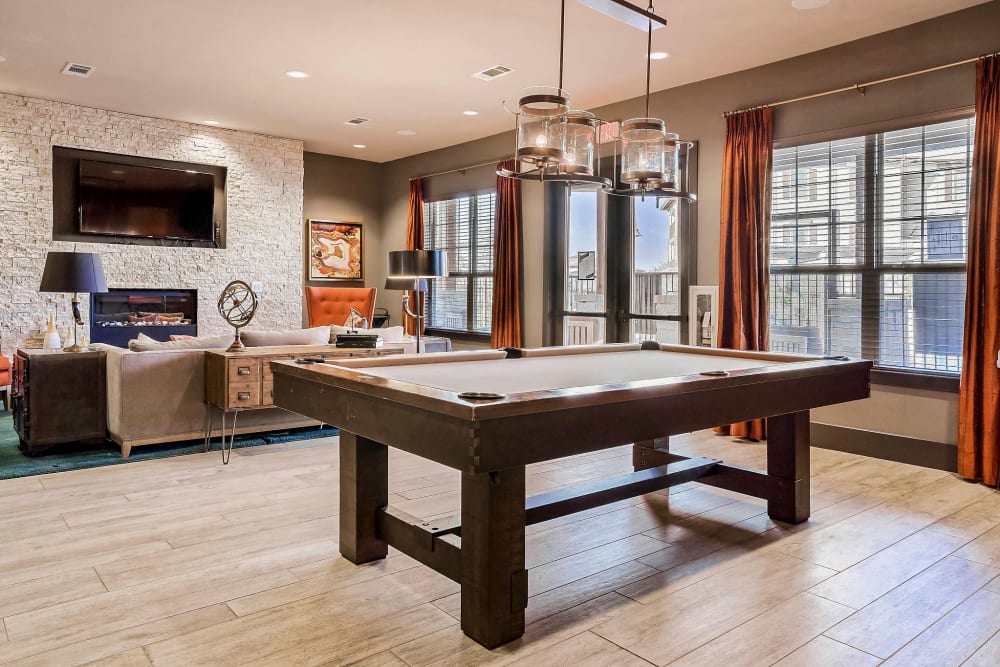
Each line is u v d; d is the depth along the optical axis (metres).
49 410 4.21
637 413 2.15
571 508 2.56
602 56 4.92
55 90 6.00
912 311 4.35
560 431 1.94
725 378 2.41
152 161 7.05
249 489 3.56
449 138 7.72
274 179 7.72
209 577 2.48
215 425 4.51
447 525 2.40
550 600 2.32
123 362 4.16
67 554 2.68
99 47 4.89
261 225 7.65
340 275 8.94
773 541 2.88
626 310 6.25
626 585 2.44
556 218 6.82
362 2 4.09
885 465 4.23
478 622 2.03
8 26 4.52
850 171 4.62
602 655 1.96
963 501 3.47
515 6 4.10
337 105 6.38
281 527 3.00
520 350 3.39
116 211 6.89
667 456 3.56
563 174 2.26
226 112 6.67
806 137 4.79
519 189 7.09
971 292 3.88
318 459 4.22
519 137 2.29
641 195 2.67
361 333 5.10
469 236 8.02
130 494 3.47
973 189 3.88
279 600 2.30
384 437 2.12
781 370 2.64
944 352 4.21
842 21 4.23
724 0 3.93
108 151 6.70
